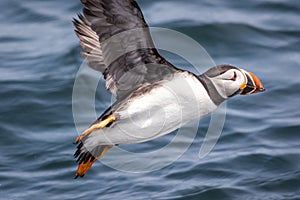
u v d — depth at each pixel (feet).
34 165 43.32
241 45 56.59
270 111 48.19
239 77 32.14
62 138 45.83
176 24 58.59
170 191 40.29
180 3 62.80
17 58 55.83
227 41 57.00
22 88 50.96
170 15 60.44
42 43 57.98
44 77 52.54
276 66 53.88
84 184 41.45
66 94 50.34
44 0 64.59
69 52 55.57
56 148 44.70
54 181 41.88
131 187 40.83
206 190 40.09
